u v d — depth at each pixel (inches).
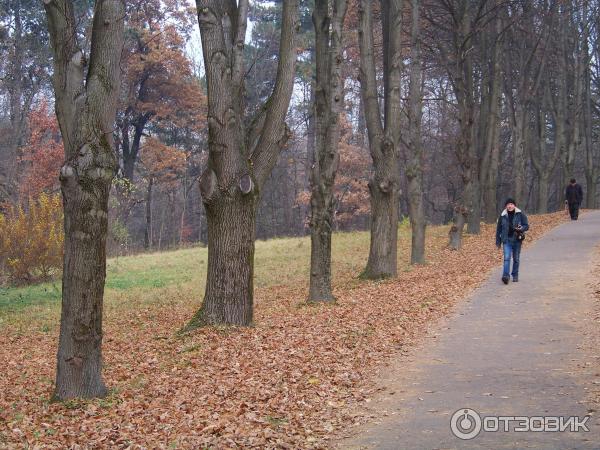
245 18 474.6
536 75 1605.6
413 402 303.6
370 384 343.3
